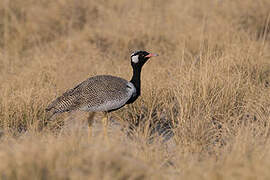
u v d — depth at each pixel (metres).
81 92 18.50
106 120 19.08
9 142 16.98
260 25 33.16
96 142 14.90
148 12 36.28
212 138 18.48
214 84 22.00
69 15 36.78
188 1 37.38
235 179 12.98
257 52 26.84
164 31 33.41
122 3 38.47
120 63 27.91
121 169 13.02
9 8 36.88
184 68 25.25
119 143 15.81
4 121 19.64
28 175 12.40
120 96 18.55
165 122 21.08
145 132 18.25
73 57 28.92
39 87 23.20
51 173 12.52
